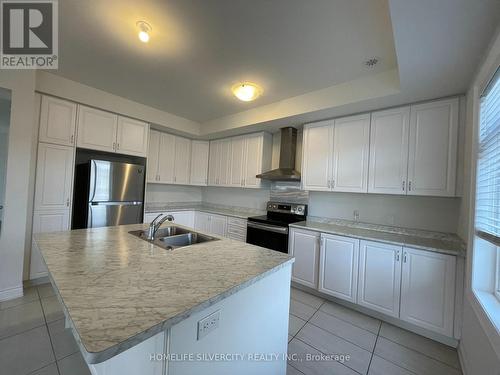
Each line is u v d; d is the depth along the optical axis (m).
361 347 1.86
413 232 2.55
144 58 2.18
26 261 2.55
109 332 0.68
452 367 1.68
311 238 2.74
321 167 2.98
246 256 1.43
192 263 1.28
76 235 1.79
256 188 4.19
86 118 2.94
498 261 1.47
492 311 1.28
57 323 1.95
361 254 2.33
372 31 1.68
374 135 2.57
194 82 2.62
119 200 3.16
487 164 1.49
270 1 1.45
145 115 3.45
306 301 2.58
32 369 1.49
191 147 4.54
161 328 0.74
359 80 2.35
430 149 2.23
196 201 5.14
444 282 1.89
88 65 2.35
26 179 2.35
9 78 2.22
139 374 0.89
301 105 2.80
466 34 1.37
